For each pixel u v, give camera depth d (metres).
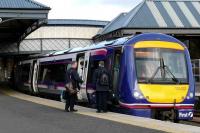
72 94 17.36
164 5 40.84
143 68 17.52
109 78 17.14
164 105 17.39
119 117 15.46
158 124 13.57
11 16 30.45
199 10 40.47
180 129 12.43
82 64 22.22
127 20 38.94
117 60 18.08
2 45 50.72
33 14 30.77
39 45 51.78
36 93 32.84
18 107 19.55
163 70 17.72
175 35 38.09
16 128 12.70
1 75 65.44
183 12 39.84
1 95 30.23
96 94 17.14
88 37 53.16
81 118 15.12
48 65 29.31
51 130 12.28
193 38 42.25
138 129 12.45
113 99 18.09
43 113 16.80
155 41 18.00
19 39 49.03
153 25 37.50
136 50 17.62
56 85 26.86
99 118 15.13
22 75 38.50
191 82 18.08
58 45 52.25
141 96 17.17
